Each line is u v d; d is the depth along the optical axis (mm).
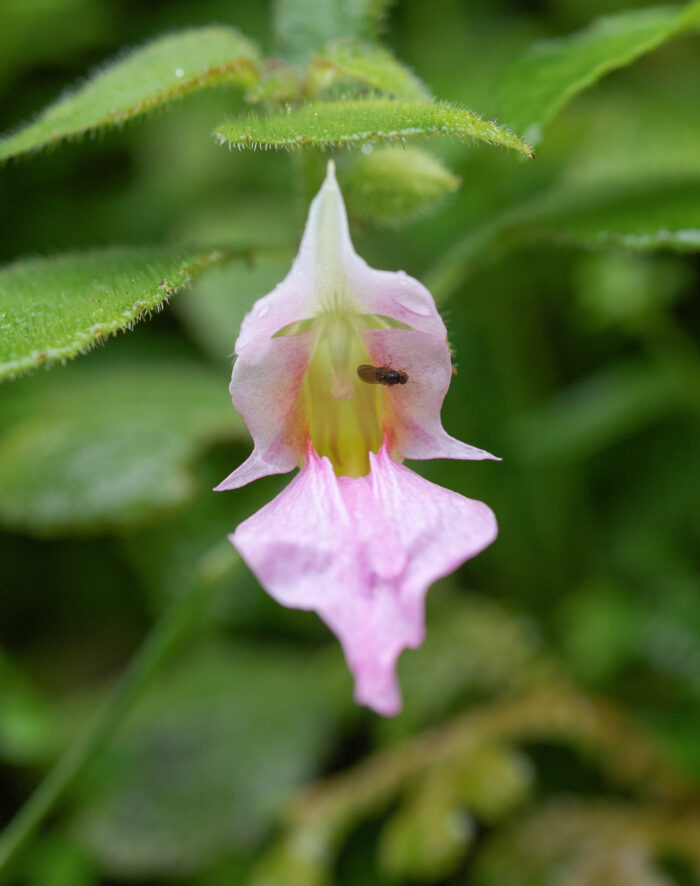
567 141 256
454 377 253
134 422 222
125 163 294
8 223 283
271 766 221
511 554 241
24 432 224
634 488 243
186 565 244
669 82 271
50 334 161
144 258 178
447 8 290
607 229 184
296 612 242
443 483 241
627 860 203
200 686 232
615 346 262
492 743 210
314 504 159
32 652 249
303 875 206
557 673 219
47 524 217
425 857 202
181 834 217
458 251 194
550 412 236
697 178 189
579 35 186
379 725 222
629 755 210
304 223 185
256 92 172
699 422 240
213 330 249
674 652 217
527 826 208
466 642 222
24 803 225
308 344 162
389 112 160
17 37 289
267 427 163
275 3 190
